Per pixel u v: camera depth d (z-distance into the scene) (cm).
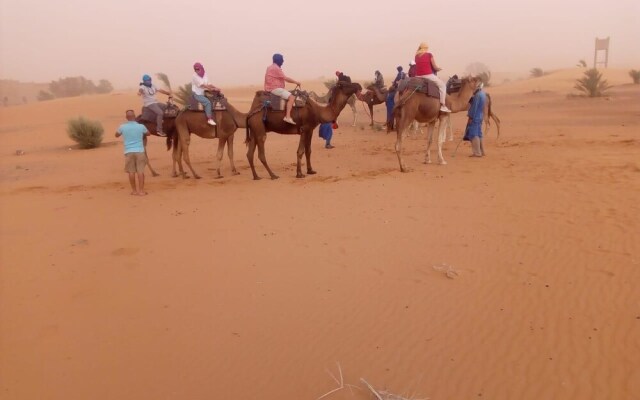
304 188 1183
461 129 2170
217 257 771
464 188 1075
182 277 705
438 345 502
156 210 1060
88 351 534
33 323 595
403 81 1329
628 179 1030
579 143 1571
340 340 527
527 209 888
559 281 605
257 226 909
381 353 498
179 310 612
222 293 650
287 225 905
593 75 3328
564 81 5222
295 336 541
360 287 642
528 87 4838
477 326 529
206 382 475
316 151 1802
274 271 708
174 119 1388
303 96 1248
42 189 1374
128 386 475
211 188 1247
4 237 920
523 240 745
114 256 797
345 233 841
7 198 1268
